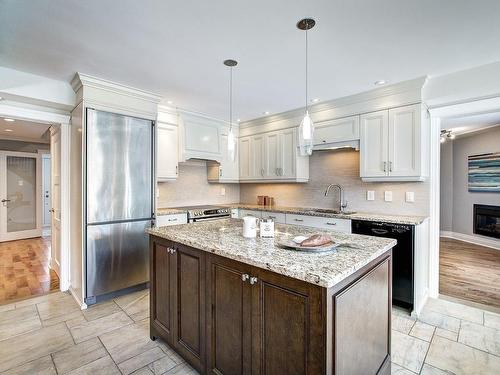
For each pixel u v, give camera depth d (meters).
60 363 1.85
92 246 2.68
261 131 4.27
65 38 1.93
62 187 3.05
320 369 1.11
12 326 2.31
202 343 1.68
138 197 2.98
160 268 2.03
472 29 1.82
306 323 1.16
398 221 2.58
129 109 2.90
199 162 4.53
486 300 2.82
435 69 2.46
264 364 1.34
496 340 2.11
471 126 4.63
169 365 1.83
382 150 2.95
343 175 3.64
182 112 3.76
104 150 2.73
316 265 1.21
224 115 4.09
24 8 1.58
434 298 2.87
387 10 1.62
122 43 2.00
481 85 2.39
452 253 4.62
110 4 1.56
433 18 1.71
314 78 2.66
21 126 4.26
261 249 1.49
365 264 1.31
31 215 5.76
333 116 3.37
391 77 2.64
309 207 4.02
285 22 1.75
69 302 2.78
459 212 5.74
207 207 4.19
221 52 2.14
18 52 2.12
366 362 1.42
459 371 1.77
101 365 1.83
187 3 1.55
